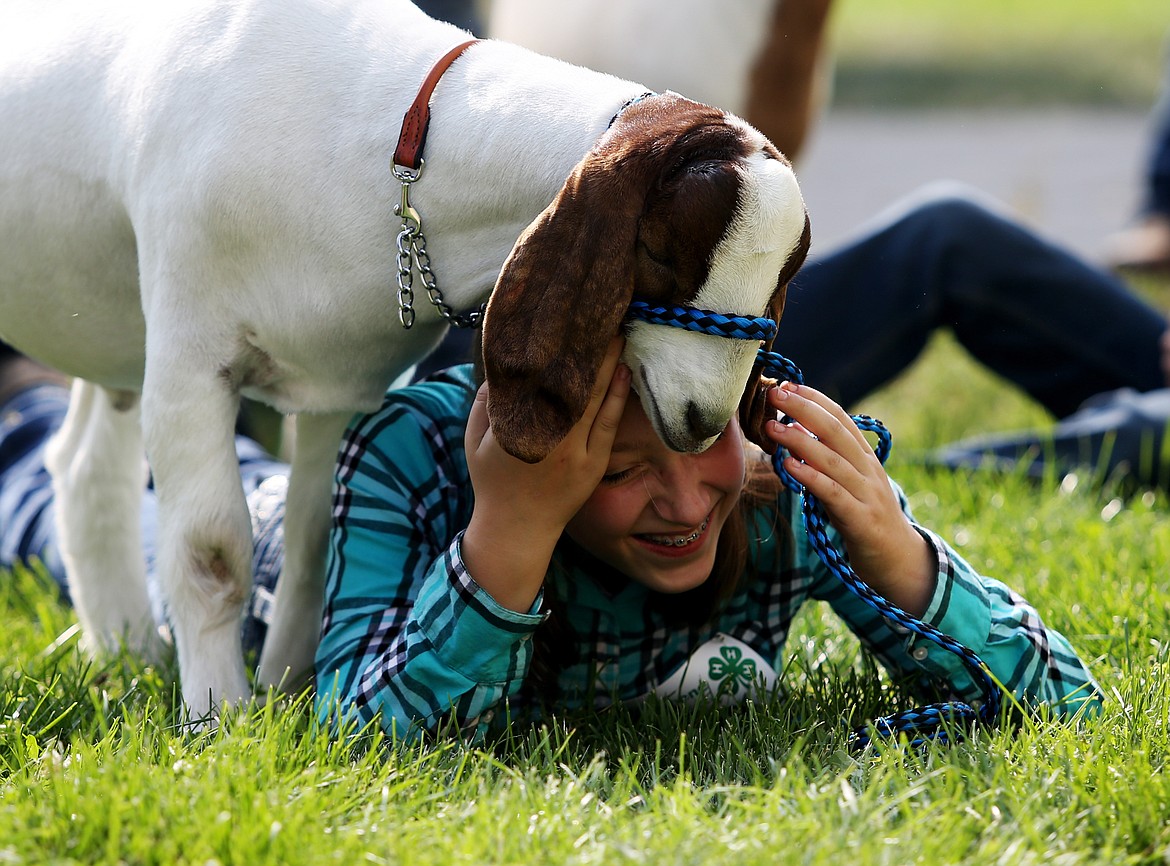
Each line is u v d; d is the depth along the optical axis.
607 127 3.46
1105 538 5.82
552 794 3.37
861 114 20.92
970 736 3.80
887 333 7.47
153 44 3.97
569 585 4.11
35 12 4.43
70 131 4.16
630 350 3.27
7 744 3.77
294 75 3.74
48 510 6.25
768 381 3.77
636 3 7.34
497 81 3.65
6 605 5.89
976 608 4.02
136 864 3.04
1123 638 4.58
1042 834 3.25
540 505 3.58
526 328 3.09
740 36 7.37
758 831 3.15
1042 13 29.38
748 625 4.36
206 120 3.77
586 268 3.08
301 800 3.26
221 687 3.99
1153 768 3.55
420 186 3.64
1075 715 3.88
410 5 3.98
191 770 3.37
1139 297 7.62
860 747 3.87
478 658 3.73
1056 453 7.01
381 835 3.17
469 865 3.04
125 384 4.70
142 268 3.98
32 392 6.81
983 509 6.40
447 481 4.20
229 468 3.95
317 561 4.38
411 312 3.69
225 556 3.96
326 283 3.76
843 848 3.09
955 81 23.19
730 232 3.03
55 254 4.30
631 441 3.57
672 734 3.97
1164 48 25.08
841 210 14.93
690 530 3.72
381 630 4.00
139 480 5.10
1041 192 15.42
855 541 3.91
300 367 3.94
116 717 4.03
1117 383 7.54
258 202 3.72
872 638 4.28
